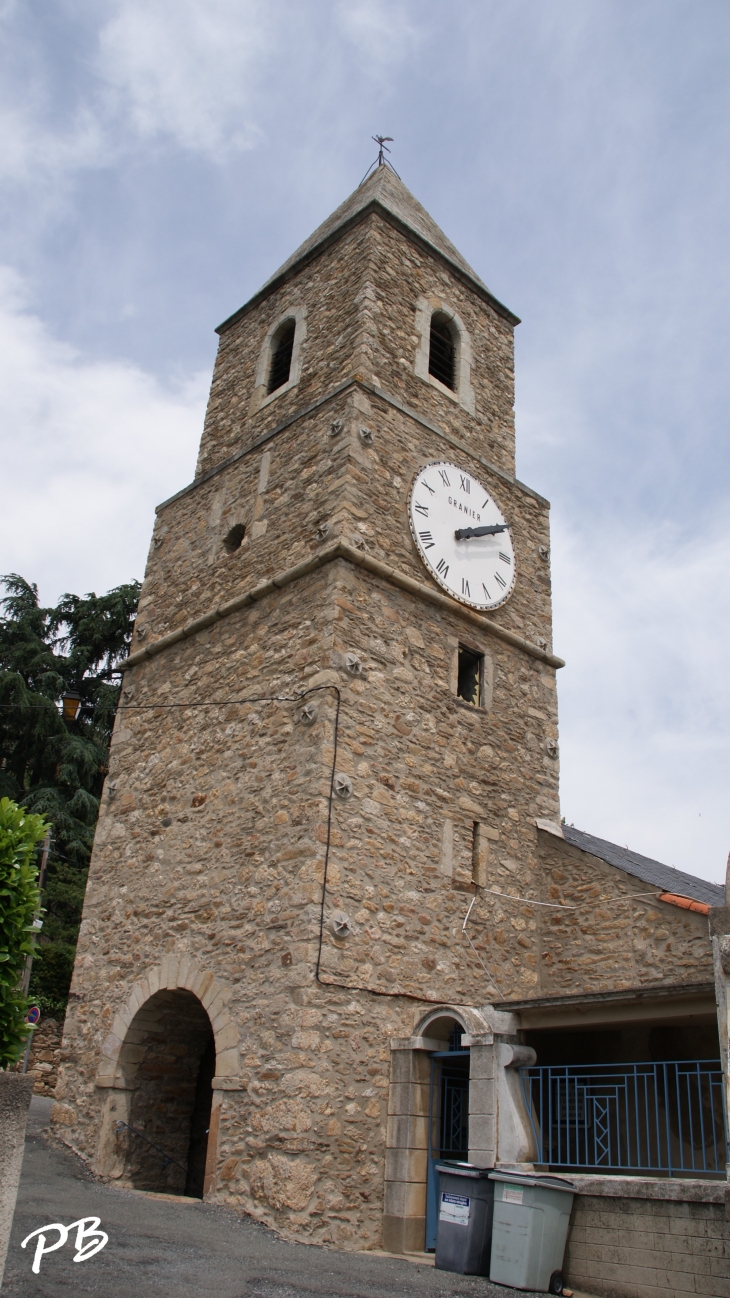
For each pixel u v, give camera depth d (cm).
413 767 1004
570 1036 955
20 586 2833
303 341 1303
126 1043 1001
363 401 1135
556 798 1173
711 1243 627
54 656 2620
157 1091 1013
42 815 499
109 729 2556
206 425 1410
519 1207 684
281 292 1412
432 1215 809
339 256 1322
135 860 1102
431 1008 850
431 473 1169
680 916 977
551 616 1277
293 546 1096
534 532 1314
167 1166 1004
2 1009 454
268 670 1040
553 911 1083
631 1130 891
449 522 1164
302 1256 701
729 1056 557
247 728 1030
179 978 963
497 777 1102
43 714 2423
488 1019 798
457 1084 890
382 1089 852
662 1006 762
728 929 571
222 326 1505
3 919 458
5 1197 388
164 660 1217
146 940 1031
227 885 962
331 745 931
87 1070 1031
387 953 903
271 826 941
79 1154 986
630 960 1001
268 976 870
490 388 1377
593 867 1067
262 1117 816
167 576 1291
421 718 1035
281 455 1195
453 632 1121
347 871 898
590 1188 692
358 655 995
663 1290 636
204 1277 595
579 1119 917
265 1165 795
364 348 1183
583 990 1025
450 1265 712
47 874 2128
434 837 996
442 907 975
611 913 1034
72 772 2366
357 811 929
